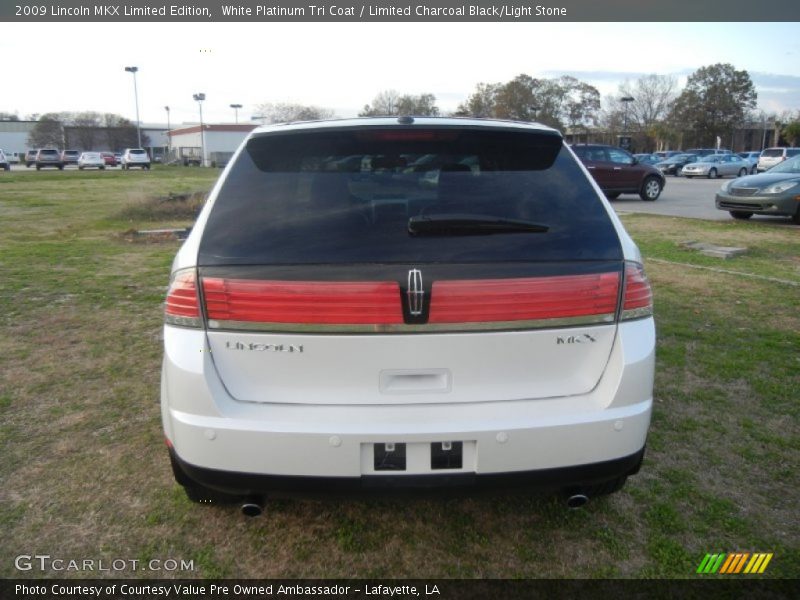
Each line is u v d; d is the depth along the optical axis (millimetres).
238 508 2934
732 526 2801
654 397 4090
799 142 73000
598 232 2422
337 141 2625
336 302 2234
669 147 85188
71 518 2832
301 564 2592
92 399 4051
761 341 5156
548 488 2371
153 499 2988
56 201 19641
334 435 2219
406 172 2521
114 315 5953
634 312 2420
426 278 2246
